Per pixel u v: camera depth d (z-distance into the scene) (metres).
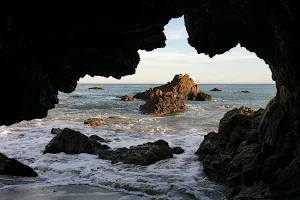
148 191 9.64
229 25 8.77
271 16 6.71
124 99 44.53
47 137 17.69
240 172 9.24
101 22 6.60
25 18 5.75
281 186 7.20
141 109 31.00
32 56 6.59
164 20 7.48
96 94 65.44
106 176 10.98
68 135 14.23
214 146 12.83
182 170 11.74
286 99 8.63
